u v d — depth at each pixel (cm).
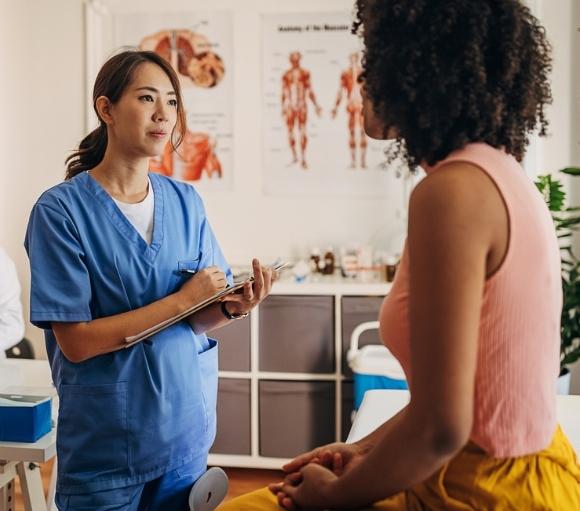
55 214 158
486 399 83
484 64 84
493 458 85
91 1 338
